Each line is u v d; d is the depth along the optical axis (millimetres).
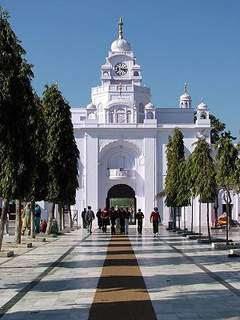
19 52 21453
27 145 21797
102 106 82000
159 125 78125
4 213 23234
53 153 37031
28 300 12578
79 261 21391
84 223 58688
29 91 21812
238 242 31734
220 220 68438
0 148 21109
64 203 38844
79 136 78188
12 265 19891
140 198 77750
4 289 14203
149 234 45812
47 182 31750
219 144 28609
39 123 23438
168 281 15492
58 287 14484
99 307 11695
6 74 20844
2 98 20609
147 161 77688
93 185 77312
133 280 15734
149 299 12602
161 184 77750
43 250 26969
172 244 31703
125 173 77562
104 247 29203
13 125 21031
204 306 11727
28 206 40875
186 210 74562
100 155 77875
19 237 30531
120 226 46688
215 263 20375
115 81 83625
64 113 37438
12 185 21719
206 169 32250
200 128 78562
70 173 37594
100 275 16938
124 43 85188
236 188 28484
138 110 81875
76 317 10703
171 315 10812
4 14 21312
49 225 40688
